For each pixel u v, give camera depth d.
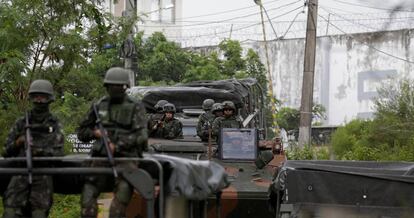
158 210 12.27
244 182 19.08
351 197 16.27
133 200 17.69
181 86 27.72
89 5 21.06
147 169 12.12
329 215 16.25
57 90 21.14
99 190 12.16
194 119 23.77
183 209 12.59
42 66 20.73
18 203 12.23
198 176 12.14
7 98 20.25
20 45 20.00
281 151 21.03
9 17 19.70
